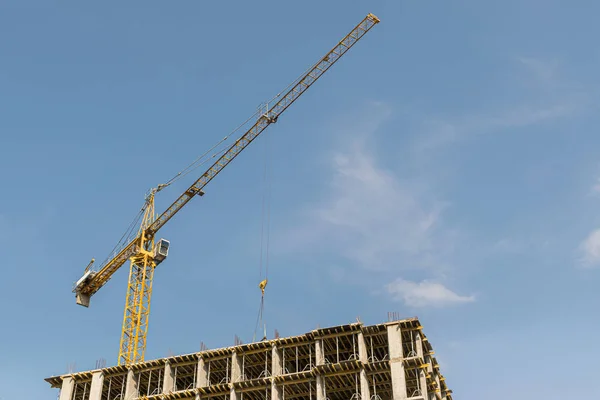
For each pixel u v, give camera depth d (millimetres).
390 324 83875
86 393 95188
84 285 132750
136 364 92938
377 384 83375
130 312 122875
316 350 84875
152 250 129875
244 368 90438
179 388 94312
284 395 86250
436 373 90375
